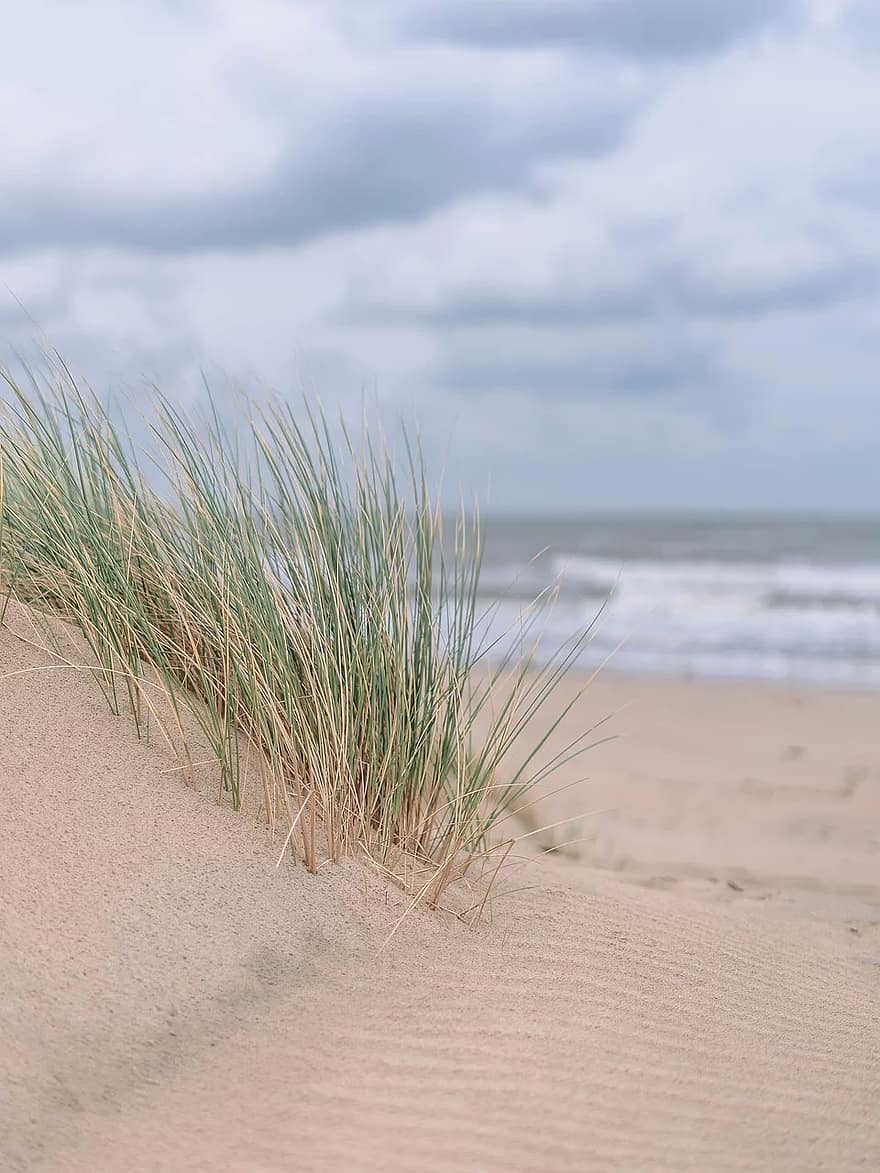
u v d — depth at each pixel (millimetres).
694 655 11469
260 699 2736
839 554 30891
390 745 2701
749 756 6105
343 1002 2158
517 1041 2127
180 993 2045
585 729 6785
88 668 2818
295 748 2727
